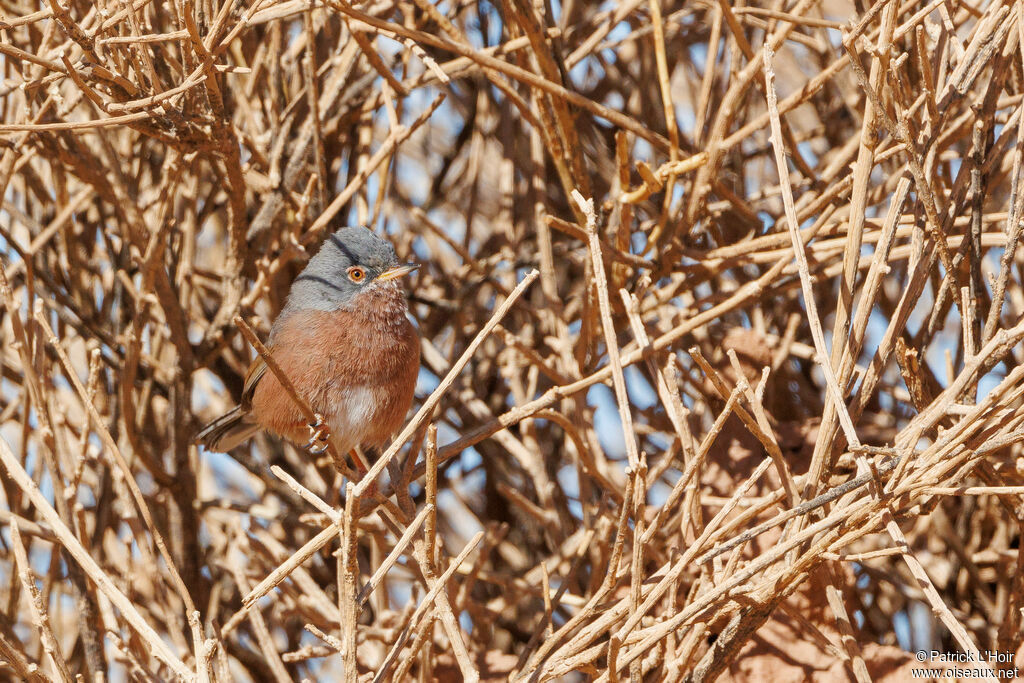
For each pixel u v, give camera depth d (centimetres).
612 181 917
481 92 970
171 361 909
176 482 853
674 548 662
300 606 791
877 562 795
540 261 843
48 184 902
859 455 562
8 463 570
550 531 828
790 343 838
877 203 777
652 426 922
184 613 845
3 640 571
